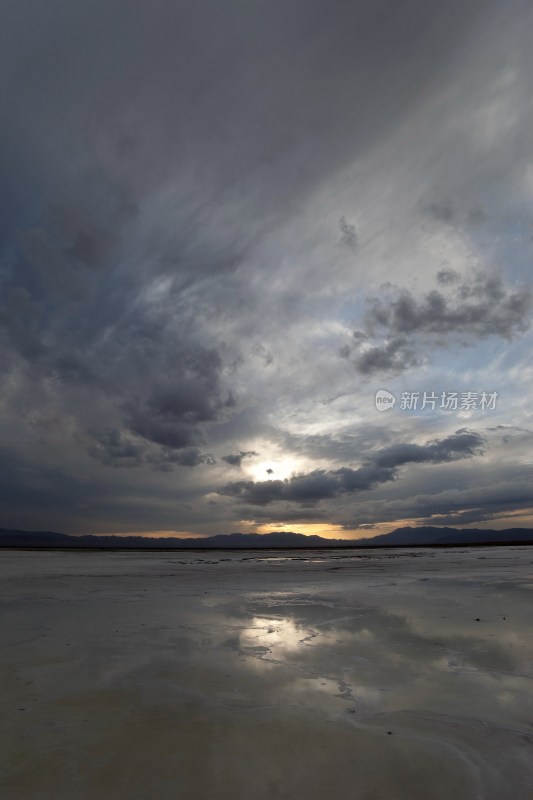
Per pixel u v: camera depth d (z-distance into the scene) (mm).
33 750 3557
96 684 5125
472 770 3211
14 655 6340
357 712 4285
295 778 3123
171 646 6832
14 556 35906
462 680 5168
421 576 17859
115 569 23203
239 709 4383
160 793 2945
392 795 2904
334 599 11672
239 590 13805
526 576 16828
